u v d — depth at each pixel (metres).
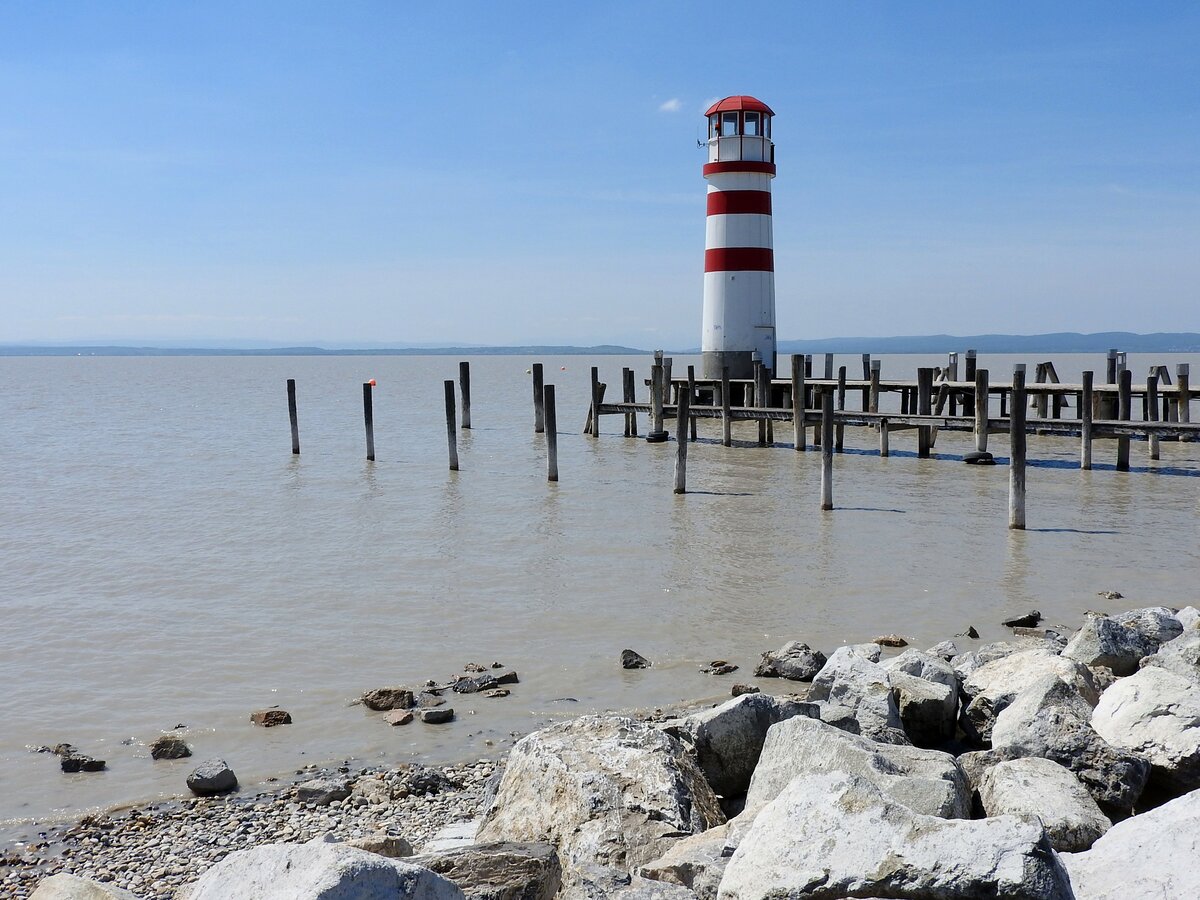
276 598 15.64
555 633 13.80
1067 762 6.72
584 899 4.99
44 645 13.41
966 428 28.98
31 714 11.07
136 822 8.56
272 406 62.62
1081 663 9.04
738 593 15.71
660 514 22.25
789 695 11.16
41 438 41.41
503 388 85.81
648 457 32.00
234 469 30.55
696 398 37.28
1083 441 27.27
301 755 9.96
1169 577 16.53
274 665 12.59
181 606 15.23
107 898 5.06
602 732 7.09
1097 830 5.64
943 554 18.19
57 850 8.09
